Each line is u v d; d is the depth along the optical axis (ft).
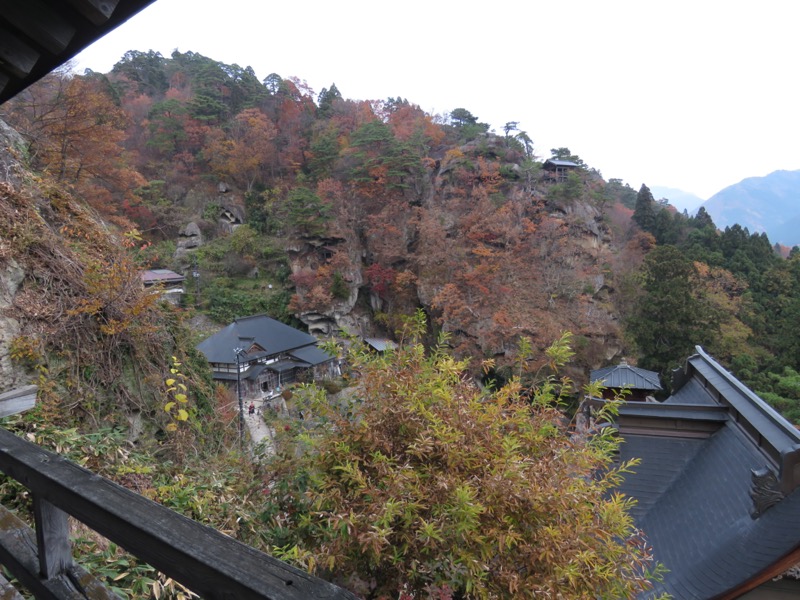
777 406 59.11
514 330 73.41
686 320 73.61
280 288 101.09
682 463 19.69
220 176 116.16
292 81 148.97
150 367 15.89
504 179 101.81
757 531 13.66
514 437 8.71
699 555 14.71
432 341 85.61
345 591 2.39
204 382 19.49
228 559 2.64
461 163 103.35
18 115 35.76
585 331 77.00
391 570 7.99
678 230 119.14
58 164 41.60
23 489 9.00
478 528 7.43
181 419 14.42
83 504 3.42
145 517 3.07
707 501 16.83
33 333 12.89
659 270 76.18
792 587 12.07
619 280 93.04
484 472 7.97
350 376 10.66
